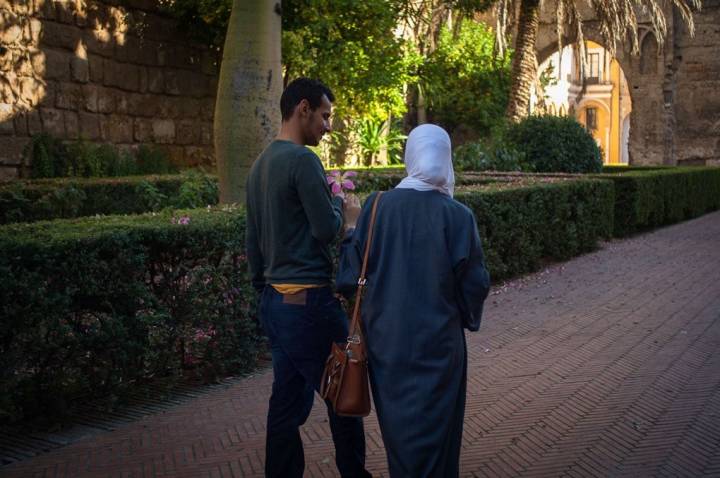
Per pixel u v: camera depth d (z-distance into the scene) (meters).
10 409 4.40
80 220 5.53
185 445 4.39
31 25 13.59
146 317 5.05
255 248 3.60
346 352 3.19
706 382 5.57
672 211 16.98
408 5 18.78
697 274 10.21
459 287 3.12
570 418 4.86
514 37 28.72
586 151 17.72
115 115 15.66
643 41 30.58
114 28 15.52
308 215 3.37
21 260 4.39
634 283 9.57
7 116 13.16
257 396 5.27
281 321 3.42
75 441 4.47
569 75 55.53
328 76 16.36
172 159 17.30
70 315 4.75
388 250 3.13
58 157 13.88
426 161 3.20
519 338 6.85
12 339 4.39
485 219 9.12
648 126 30.86
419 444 2.98
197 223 5.48
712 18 29.98
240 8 8.24
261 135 8.33
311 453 4.30
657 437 4.54
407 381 3.03
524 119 18.91
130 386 5.22
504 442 4.48
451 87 29.06
